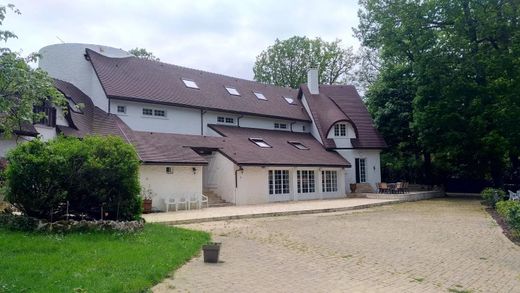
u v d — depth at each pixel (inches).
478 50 1117.7
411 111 1359.5
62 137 541.0
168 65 1203.9
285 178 1054.4
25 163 460.8
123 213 507.8
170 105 1022.4
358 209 880.9
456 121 1125.7
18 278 275.7
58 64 1023.6
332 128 1301.7
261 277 328.5
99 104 965.8
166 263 337.4
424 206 947.3
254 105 1239.5
